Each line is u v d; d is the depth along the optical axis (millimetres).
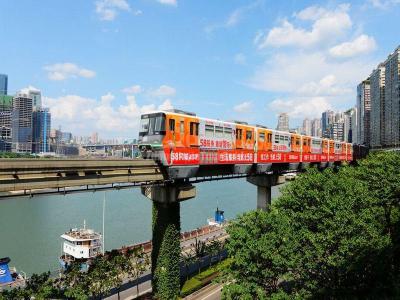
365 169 47000
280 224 30172
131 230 86875
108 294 39969
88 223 93438
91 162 30484
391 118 179375
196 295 40812
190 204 128250
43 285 29062
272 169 63031
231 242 30062
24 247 72812
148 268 49375
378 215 37688
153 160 36562
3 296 27359
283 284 35500
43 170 27281
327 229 28609
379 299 26266
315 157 76500
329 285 28062
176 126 38719
